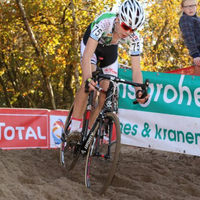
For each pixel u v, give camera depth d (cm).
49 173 806
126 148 1377
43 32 3703
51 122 1284
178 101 918
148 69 4219
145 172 852
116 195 661
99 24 712
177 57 4422
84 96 775
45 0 3588
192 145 895
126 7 648
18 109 1221
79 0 3541
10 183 641
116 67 855
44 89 4922
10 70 4653
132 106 977
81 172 811
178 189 737
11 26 3597
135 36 746
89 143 707
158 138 940
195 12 952
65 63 3447
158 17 4175
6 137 1192
